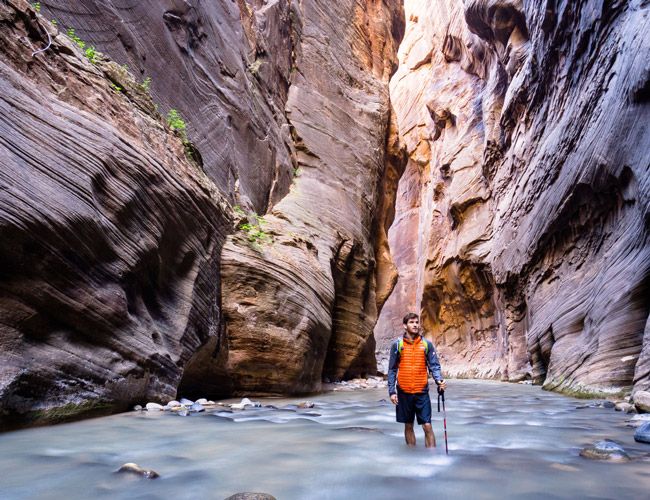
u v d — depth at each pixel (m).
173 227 8.52
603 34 13.04
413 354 4.96
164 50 11.40
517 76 20.98
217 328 9.97
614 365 10.64
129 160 7.35
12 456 4.25
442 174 32.81
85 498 3.15
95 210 6.46
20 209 5.40
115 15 9.95
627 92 11.10
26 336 5.66
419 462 4.21
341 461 4.23
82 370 6.23
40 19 7.20
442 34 35.31
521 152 20.47
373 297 19.34
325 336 13.30
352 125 20.67
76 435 5.24
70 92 7.15
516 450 4.77
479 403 10.27
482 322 28.56
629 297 10.76
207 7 13.67
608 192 12.69
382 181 22.50
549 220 16.11
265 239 12.21
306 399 10.78
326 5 22.33
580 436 5.67
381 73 25.50
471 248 27.45
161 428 5.87
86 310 6.30
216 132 12.88
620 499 3.16
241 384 10.71
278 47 18.20
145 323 7.65
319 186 17.52
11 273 5.48
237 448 4.76
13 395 5.27
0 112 5.58
